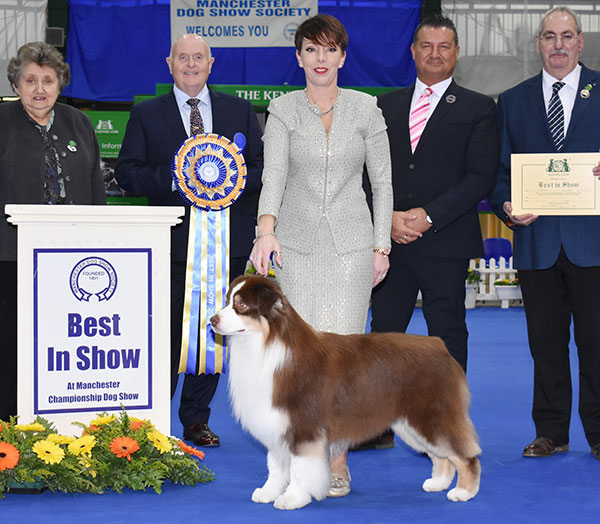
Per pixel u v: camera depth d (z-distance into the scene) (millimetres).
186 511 3752
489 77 14750
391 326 5324
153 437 4113
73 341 4062
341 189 4211
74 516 3652
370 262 4266
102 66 14406
